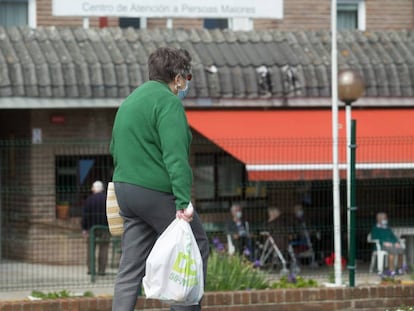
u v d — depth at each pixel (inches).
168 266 646.5
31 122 1733.5
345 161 1496.1
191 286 647.8
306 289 1191.6
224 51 1795.0
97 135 1764.3
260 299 1169.4
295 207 1624.0
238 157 1480.1
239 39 1839.3
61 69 1669.5
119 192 667.4
